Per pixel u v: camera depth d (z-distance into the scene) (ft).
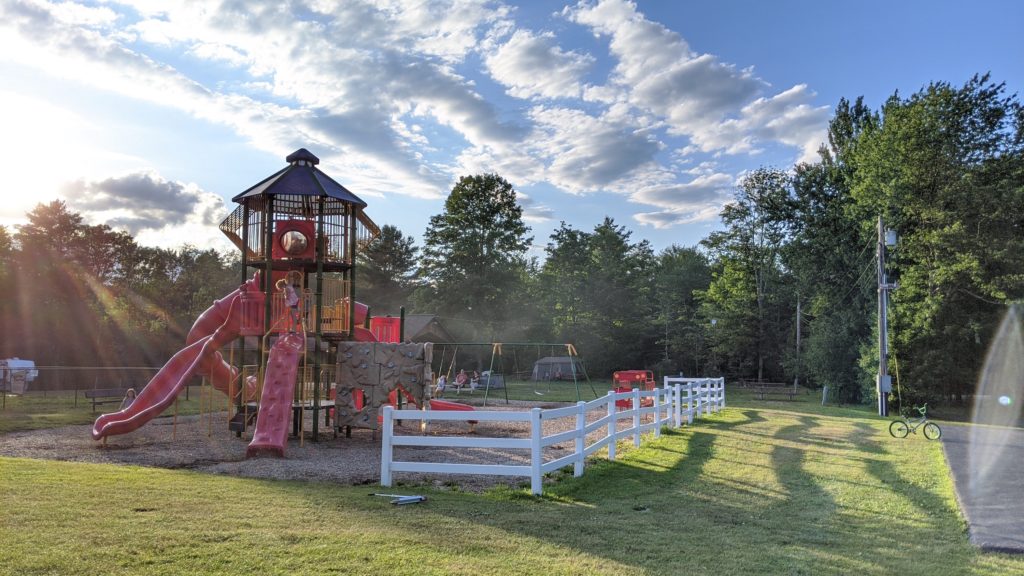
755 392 133.59
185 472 31.09
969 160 97.40
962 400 100.78
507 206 191.11
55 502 21.89
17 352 139.13
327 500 24.45
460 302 182.60
